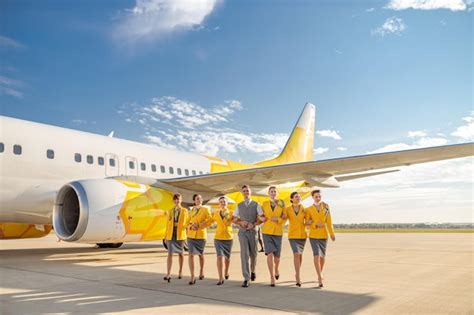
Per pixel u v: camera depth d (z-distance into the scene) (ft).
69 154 34.99
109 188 30.22
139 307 15.15
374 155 31.99
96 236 29.04
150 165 43.04
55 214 30.30
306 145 72.64
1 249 44.62
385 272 25.58
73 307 15.11
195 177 35.76
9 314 14.05
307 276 23.80
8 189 30.60
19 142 31.60
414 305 15.83
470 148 29.94
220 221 21.30
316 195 20.76
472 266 28.78
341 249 46.14
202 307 15.17
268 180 39.22
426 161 33.94
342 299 16.88
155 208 32.27
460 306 15.69
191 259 21.01
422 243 59.06
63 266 28.07
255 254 21.54
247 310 14.71
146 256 36.09
